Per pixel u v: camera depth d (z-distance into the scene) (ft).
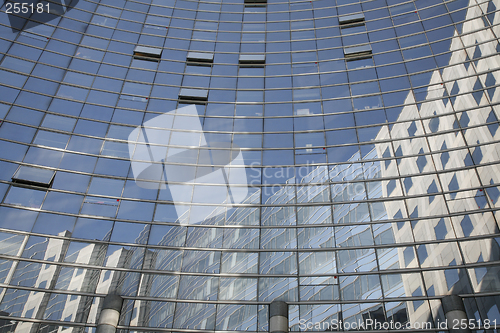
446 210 78.69
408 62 102.22
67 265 76.28
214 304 74.79
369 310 71.36
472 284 70.13
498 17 99.40
